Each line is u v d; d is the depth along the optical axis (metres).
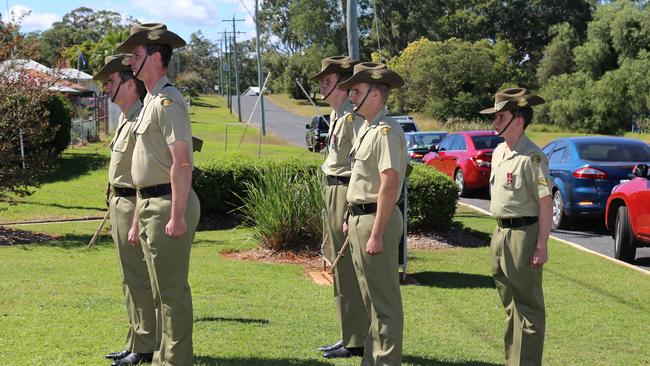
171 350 4.65
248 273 8.96
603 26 58.22
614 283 8.65
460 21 84.62
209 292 7.84
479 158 17.80
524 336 4.92
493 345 6.07
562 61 66.75
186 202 4.53
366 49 87.06
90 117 34.66
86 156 25.70
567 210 12.78
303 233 10.30
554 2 83.88
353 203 4.86
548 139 50.44
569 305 7.59
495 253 5.01
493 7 84.19
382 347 4.83
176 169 4.47
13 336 5.78
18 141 12.45
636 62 54.47
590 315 7.20
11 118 11.63
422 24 85.25
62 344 5.59
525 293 4.89
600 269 9.45
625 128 56.56
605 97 55.94
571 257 10.20
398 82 4.81
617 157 12.80
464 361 5.57
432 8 85.81
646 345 6.21
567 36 67.50
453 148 18.95
